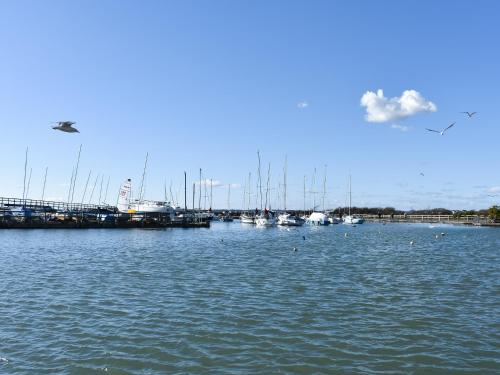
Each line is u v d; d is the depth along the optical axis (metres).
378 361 14.66
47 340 16.47
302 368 13.99
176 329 17.95
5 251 47.34
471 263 40.03
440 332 17.83
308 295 24.69
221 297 24.02
